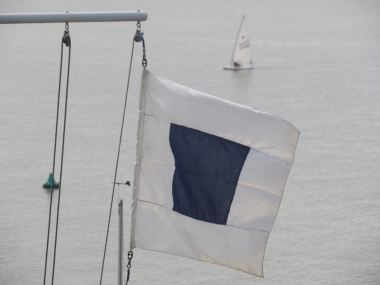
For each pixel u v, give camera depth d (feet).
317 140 533.96
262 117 146.41
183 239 152.56
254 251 150.20
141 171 151.84
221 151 147.84
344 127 580.30
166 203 151.53
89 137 522.06
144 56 147.23
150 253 317.01
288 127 146.00
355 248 334.44
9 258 316.40
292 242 341.62
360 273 308.81
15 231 347.97
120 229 157.38
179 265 307.99
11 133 536.42
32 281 297.33
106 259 316.40
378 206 390.21
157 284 295.07
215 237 150.51
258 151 147.33
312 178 437.17
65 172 439.63
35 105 644.69
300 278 306.76
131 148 493.77
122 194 402.52
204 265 307.99
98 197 394.32
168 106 149.07
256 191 148.05
